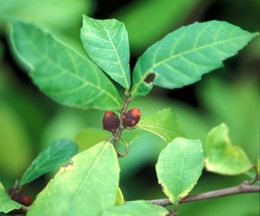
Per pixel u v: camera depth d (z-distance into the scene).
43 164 0.52
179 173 0.49
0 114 1.06
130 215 0.45
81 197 0.45
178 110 1.03
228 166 0.54
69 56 0.44
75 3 1.04
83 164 0.46
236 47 0.49
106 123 0.48
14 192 0.52
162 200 0.50
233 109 1.01
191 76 0.49
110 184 0.46
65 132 1.00
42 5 1.01
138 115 0.48
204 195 0.51
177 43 0.49
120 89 0.97
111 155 0.47
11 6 1.00
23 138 1.06
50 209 0.45
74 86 0.45
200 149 0.49
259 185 0.53
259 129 0.91
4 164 1.05
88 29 0.47
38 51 0.43
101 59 0.47
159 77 0.49
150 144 0.95
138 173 1.05
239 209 0.91
